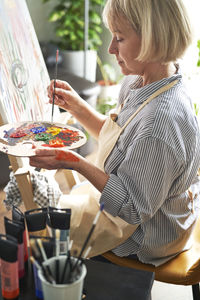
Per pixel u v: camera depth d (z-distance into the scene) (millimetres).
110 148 1296
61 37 3711
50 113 1832
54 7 3578
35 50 1813
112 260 1312
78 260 844
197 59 2590
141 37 1161
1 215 2111
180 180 1225
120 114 1363
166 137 1133
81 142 1351
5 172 2314
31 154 1207
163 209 1258
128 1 1115
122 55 1221
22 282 991
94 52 3689
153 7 1106
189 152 1199
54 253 891
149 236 1273
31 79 1700
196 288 1347
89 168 1209
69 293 826
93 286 1001
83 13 3578
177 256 1323
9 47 1529
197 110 2621
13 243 873
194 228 1440
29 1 3436
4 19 1506
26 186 1327
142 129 1156
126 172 1173
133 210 1180
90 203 1360
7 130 1364
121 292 991
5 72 1459
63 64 3625
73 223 1316
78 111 1578
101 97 3496
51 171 1599
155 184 1154
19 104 1536
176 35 1140
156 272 1267
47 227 1013
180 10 1125
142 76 1349
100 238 1292
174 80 1255
